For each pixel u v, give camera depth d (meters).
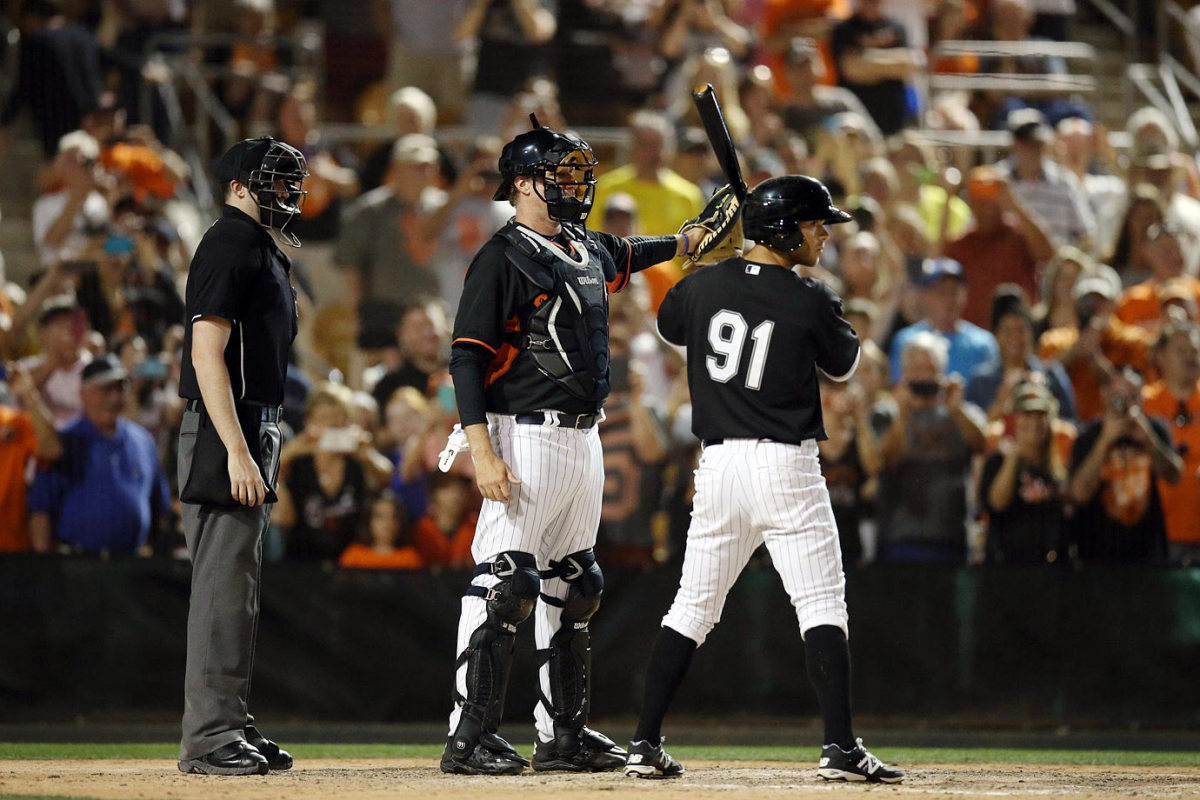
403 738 24.19
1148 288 30.14
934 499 26.39
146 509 26.44
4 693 25.52
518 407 14.93
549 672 15.62
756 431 14.27
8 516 25.70
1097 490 26.09
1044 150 33.09
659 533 26.81
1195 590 25.91
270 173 14.90
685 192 32.56
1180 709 25.80
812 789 13.40
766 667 26.25
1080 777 15.34
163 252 29.83
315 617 26.25
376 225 31.22
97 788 13.42
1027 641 26.03
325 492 26.67
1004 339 28.22
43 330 27.19
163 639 25.92
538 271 14.80
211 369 14.39
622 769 15.59
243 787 13.45
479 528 15.30
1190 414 26.94
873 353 27.58
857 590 26.14
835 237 31.75
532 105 33.66
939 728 26.00
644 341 29.20
